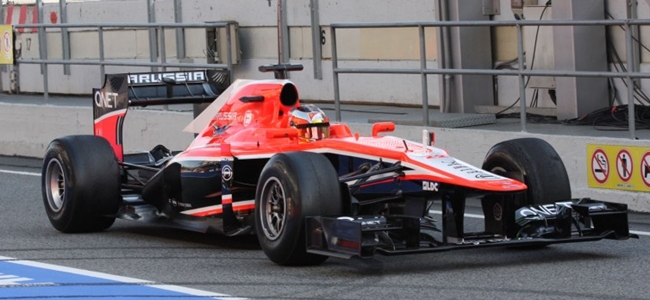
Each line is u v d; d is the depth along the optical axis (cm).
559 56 2373
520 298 1202
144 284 1319
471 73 2066
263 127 1577
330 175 1373
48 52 3703
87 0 3575
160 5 3353
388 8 2823
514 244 1356
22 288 1313
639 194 1830
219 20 3200
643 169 1820
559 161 1480
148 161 1908
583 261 1412
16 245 1622
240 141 1580
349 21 2902
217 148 1593
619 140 1855
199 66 2452
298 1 3012
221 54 3189
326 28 2961
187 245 1598
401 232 1357
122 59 3497
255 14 3122
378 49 2869
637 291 1230
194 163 1612
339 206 1368
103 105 1853
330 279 1319
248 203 1559
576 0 2330
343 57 2955
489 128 2188
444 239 1373
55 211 1733
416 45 2783
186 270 1402
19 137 2905
